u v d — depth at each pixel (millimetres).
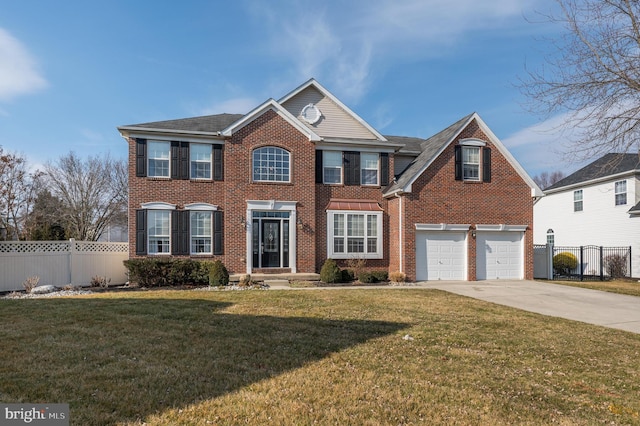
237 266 17938
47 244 16219
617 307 12438
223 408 4461
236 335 7652
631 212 23094
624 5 11094
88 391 4789
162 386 5027
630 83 11047
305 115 20641
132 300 11523
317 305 11180
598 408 4926
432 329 8656
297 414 4379
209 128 18641
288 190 18672
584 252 26969
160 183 17703
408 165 21859
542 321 10016
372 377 5633
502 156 19844
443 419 4430
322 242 19344
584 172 28469
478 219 19344
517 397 5168
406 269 18422
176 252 17672
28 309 9844
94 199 41188
